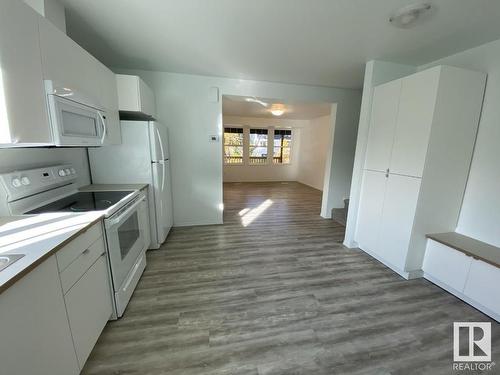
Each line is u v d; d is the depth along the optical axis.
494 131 1.94
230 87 3.33
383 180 2.46
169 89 3.16
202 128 3.38
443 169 2.07
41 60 1.24
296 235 3.38
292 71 2.97
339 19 1.73
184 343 1.50
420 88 2.00
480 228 2.07
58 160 1.99
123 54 2.48
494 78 1.94
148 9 1.64
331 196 4.18
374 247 2.64
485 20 1.65
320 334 1.60
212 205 3.70
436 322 1.73
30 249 0.98
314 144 7.14
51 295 1.00
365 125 2.66
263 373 1.31
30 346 0.88
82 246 1.26
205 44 2.21
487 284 1.76
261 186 7.38
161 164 2.77
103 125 1.95
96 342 1.46
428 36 1.94
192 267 2.45
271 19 1.75
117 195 2.00
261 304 1.89
